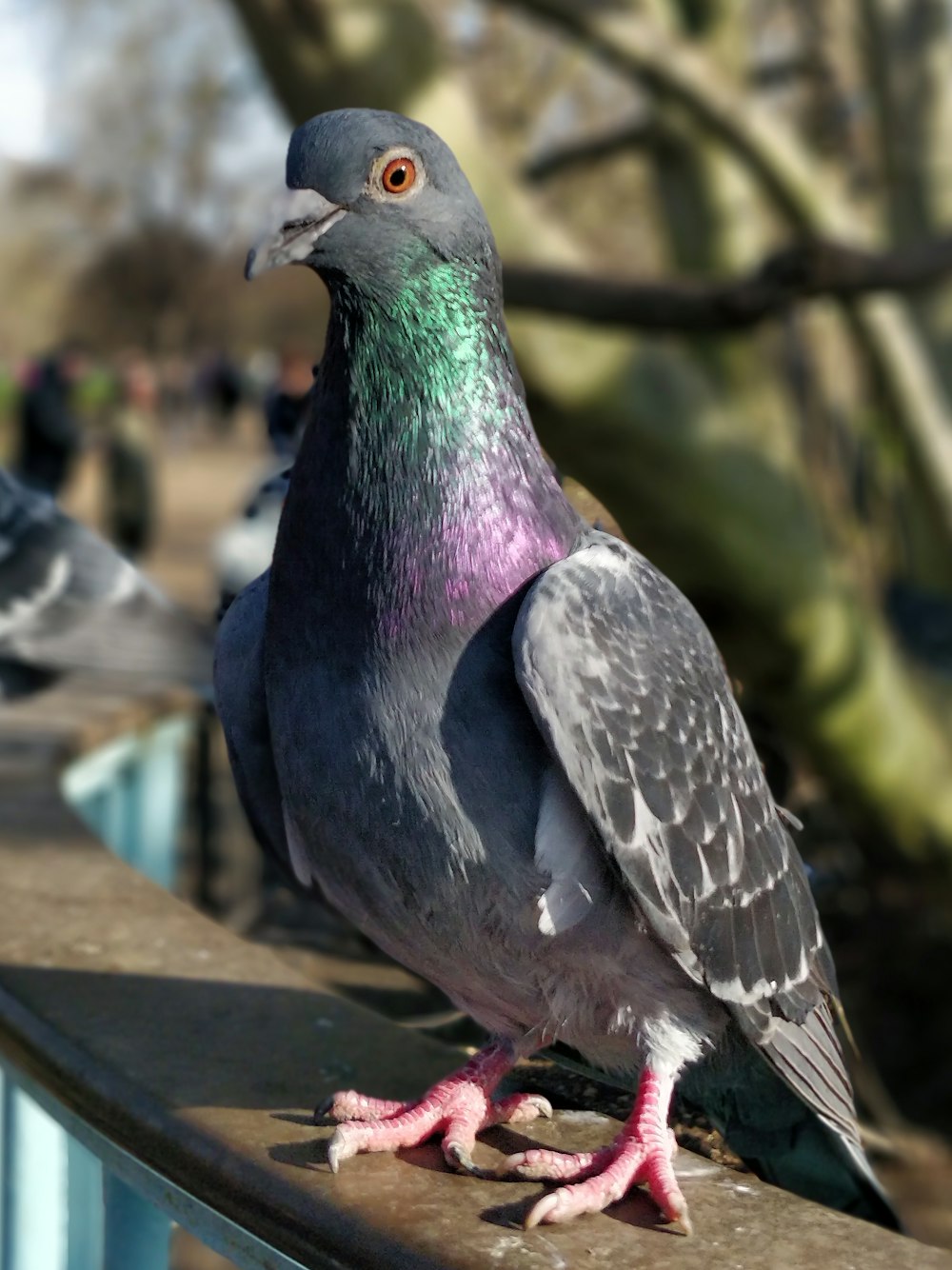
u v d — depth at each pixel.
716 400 1.10
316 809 0.45
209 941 0.57
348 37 0.95
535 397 1.05
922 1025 1.34
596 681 0.42
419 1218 0.40
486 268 0.44
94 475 6.07
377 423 0.43
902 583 1.39
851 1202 0.50
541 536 0.44
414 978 0.72
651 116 1.30
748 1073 0.49
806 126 1.71
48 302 12.23
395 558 0.43
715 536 1.10
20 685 0.79
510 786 0.43
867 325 1.20
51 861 0.65
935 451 1.24
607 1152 0.43
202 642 0.81
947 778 1.25
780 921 0.47
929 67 1.41
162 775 1.02
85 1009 0.51
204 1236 0.44
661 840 0.43
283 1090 0.47
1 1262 0.55
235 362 10.25
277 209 0.43
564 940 0.44
